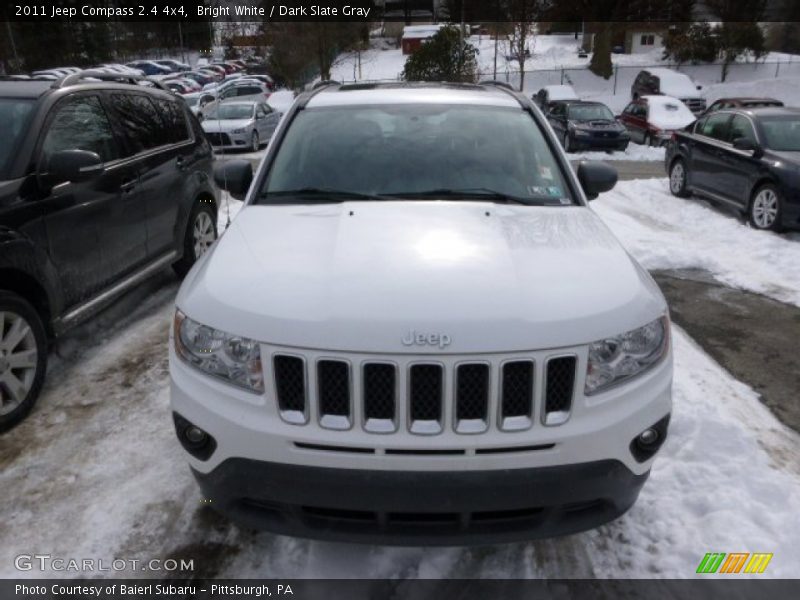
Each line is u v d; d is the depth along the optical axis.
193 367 2.27
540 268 2.40
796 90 35.00
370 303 2.14
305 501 2.12
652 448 2.30
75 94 4.23
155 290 5.62
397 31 63.62
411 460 2.06
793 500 2.90
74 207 3.90
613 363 2.17
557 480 2.10
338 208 3.00
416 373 2.05
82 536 2.69
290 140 3.51
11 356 3.41
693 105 24.81
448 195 3.16
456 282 2.24
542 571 2.51
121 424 3.51
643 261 6.84
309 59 33.19
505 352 2.05
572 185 3.30
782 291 6.03
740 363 4.51
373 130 3.53
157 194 5.00
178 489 2.98
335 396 2.09
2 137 3.70
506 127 3.59
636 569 2.52
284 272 2.37
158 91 5.51
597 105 19.64
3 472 3.09
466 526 2.14
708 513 2.81
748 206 8.59
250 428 2.11
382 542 2.17
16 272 3.43
